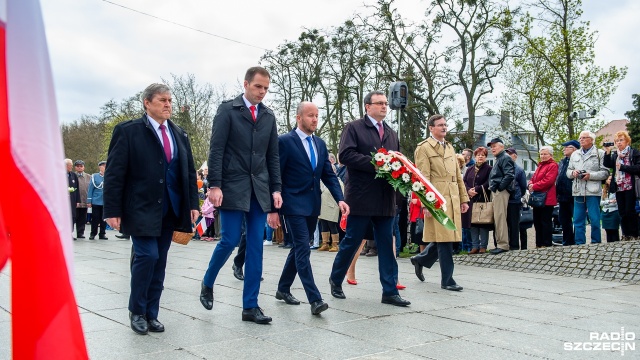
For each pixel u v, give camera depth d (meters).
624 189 9.16
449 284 6.97
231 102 5.16
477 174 10.33
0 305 5.60
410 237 11.26
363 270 8.80
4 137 1.52
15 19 1.53
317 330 4.74
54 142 1.57
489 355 4.02
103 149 53.59
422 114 28.19
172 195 4.73
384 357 3.95
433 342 4.37
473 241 10.45
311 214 5.62
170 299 6.16
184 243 4.83
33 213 1.52
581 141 9.47
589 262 8.36
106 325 4.89
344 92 29.92
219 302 6.00
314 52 31.27
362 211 5.91
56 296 1.53
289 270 5.98
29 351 1.50
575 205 9.57
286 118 31.78
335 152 30.84
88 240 15.23
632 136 44.56
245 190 5.00
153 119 4.69
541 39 26.98
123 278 7.71
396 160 5.82
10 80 1.51
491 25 26.36
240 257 7.55
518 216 10.09
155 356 3.94
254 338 4.46
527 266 8.92
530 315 5.43
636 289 7.09
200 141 35.47
